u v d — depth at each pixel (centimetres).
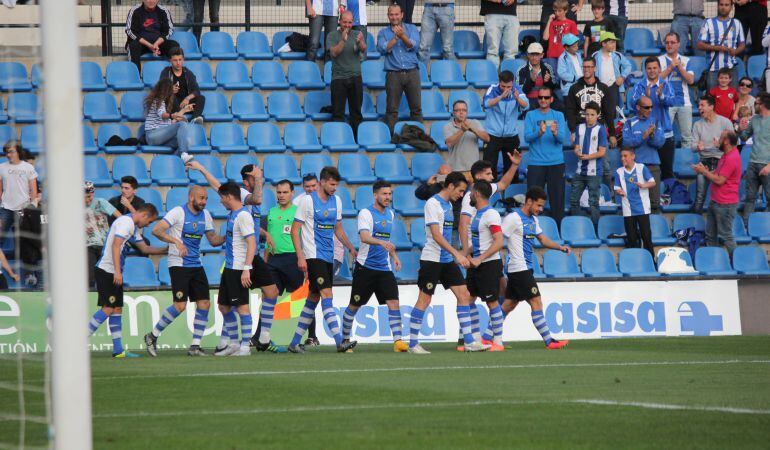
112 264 4791
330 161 6931
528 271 5022
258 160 6912
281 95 7350
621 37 7862
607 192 7006
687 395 2969
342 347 4916
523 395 2980
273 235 5200
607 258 6475
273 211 5222
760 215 6912
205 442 2200
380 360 4294
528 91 7262
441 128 7231
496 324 4953
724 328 6184
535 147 6662
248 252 4766
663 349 4903
